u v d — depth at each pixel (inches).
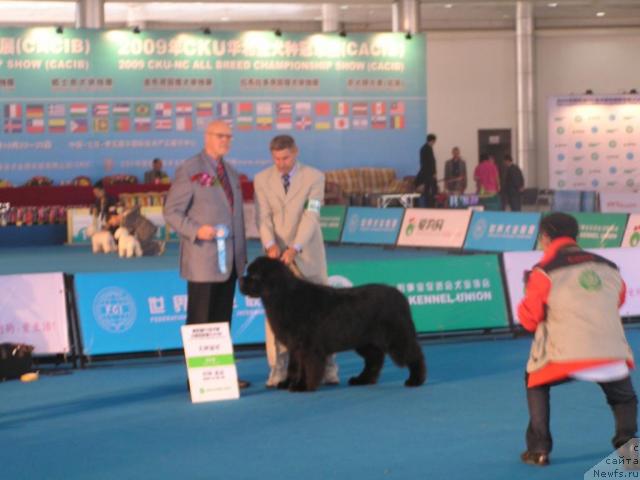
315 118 1088.8
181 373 352.2
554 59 1472.7
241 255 316.8
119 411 290.2
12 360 343.3
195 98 1060.5
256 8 1331.2
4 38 1015.0
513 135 1472.7
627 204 979.9
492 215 737.6
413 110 1106.7
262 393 311.9
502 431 253.0
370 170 1098.1
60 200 979.9
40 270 698.2
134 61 1044.5
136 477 218.4
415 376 315.3
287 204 319.0
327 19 1339.8
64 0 1039.6
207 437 254.2
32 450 245.3
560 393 297.1
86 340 366.9
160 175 1026.7
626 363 208.4
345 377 337.1
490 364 355.9
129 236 797.9
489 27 1467.8
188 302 316.2
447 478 210.7
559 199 1097.4
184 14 1378.0
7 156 1023.0
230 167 318.0
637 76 1477.6
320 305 298.0
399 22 1104.2
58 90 1028.5
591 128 1300.4
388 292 309.4
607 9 1382.9
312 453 235.0
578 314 207.5
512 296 417.1
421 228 800.3
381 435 251.6
